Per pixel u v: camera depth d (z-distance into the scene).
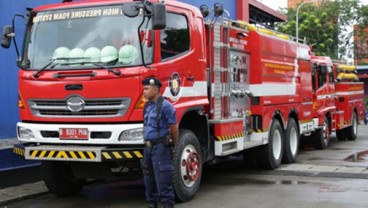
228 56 9.27
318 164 11.92
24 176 9.42
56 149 7.20
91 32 7.36
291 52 12.32
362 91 20.88
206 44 8.67
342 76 17.86
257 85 10.38
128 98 6.97
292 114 12.55
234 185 9.20
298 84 12.87
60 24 7.60
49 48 7.55
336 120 17.28
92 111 7.14
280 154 11.42
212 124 8.70
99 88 7.05
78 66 7.20
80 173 7.94
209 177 10.16
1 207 7.83
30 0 9.93
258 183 9.38
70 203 8.05
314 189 8.66
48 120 7.41
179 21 7.79
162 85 7.19
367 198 7.84
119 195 8.64
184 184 7.66
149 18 7.09
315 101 14.76
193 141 7.90
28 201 8.30
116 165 7.62
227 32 9.26
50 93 7.33
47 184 8.38
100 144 7.13
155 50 7.11
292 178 9.91
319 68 15.20
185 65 7.77
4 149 9.02
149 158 6.51
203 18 8.56
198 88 8.13
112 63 7.06
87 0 7.87
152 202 6.75
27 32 7.84
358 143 17.84
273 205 7.45
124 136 6.95
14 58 9.52
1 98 9.28
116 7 7.35
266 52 10.70
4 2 9.34
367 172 10.47
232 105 9.55
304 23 40.75
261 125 10.42
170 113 6.40
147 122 6.49
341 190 8.52
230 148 9.14
